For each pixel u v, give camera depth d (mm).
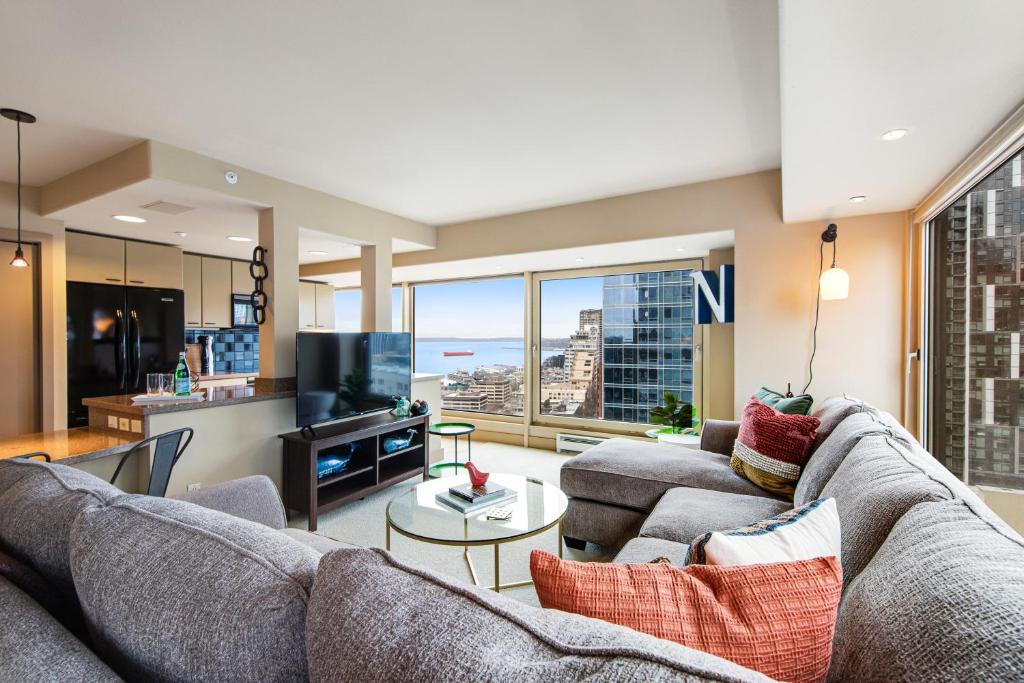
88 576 794
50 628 730
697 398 4516
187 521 834
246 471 3127
